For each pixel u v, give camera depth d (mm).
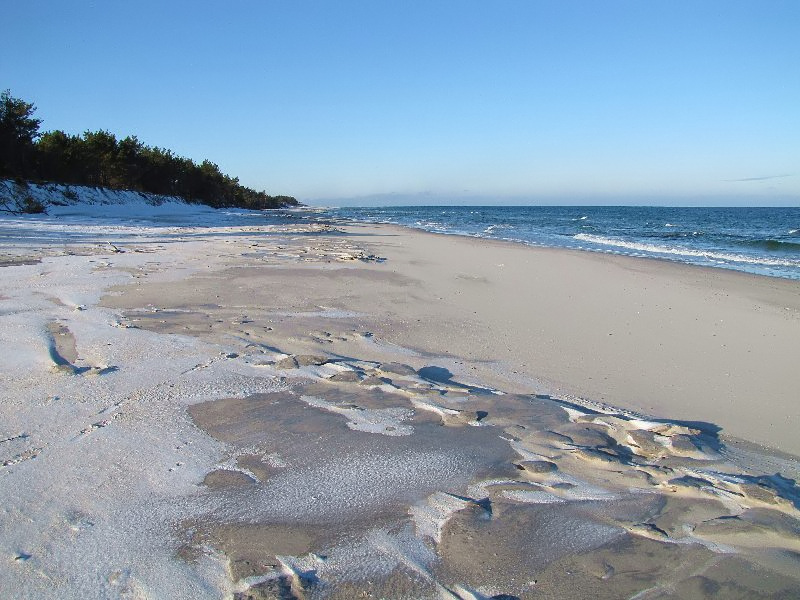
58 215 27609
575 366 6312
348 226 34375
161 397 4676
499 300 9805
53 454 3627
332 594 2436
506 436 4223
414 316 8336
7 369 5188
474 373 5914
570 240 26109
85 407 4414
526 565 2684
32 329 6504
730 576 2625
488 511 3164
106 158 40906
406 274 12344
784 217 72625
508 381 5719
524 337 7434
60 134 36844
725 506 3275
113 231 21016
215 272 11531
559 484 3504
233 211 54250
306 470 3562
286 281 10758
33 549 2678
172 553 2686
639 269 14398
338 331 7242
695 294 10875
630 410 5098
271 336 6805
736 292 11172
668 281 12484
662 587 2545
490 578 2578
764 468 3951
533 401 5004
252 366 5566
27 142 32188
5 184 27844
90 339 6250
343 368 5590
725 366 6406
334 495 3270
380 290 10273
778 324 8398
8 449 3666
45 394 4633
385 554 2729
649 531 2984
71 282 9625
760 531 2988
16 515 2941
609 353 6832
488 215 76750
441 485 3443
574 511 3193
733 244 24891
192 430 4094
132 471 3463
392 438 4094
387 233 27156
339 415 4477
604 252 19281
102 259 12812
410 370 5648
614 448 4102
